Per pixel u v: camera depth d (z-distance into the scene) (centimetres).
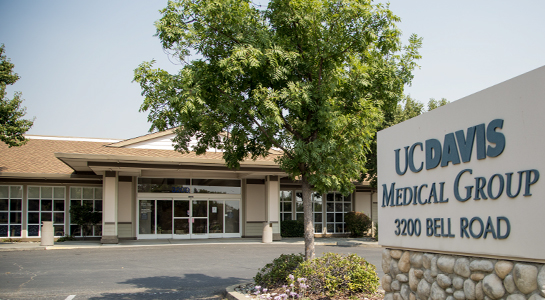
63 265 1303
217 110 823
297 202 2559
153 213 2217
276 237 2191
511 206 405
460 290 463
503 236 411
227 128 891
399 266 583
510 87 414
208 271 1215
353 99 909
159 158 1838
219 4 781
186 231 2253
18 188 2108
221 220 2328
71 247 1784
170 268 1266
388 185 607
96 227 2206
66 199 2167
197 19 826
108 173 1973
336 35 831
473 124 456
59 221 2147
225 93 836
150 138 2109
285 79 834
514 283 400
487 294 427
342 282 762
